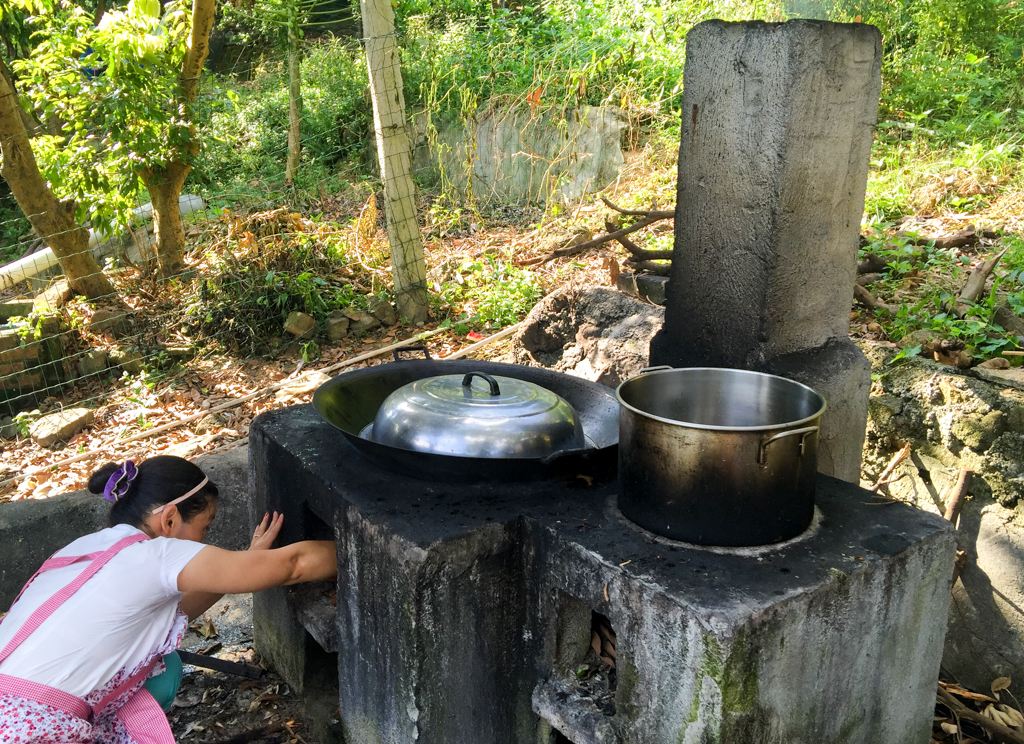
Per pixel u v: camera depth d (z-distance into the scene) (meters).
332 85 11.91
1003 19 8.34
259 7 11.45
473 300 6.62
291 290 6.62
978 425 3.21
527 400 2.70
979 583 3.30
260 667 3.46
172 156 7.17
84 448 5.52
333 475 2.70
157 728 2.42
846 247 2.95
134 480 2.49
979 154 6.18
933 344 3.53
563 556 2.28
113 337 6.92
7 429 6.08
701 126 2.86
